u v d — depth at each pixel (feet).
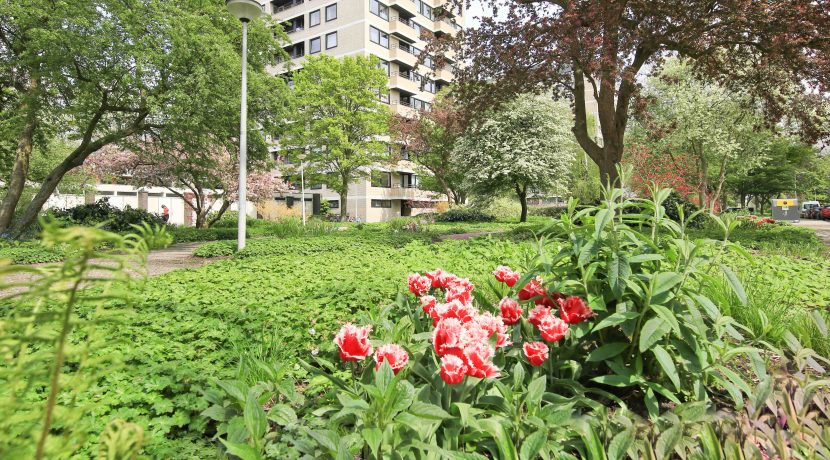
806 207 153.28
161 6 45.62
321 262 29.71
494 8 45.98
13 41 49.37
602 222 7.74
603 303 7.93
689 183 90.27
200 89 45.03
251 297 18.11
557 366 8.34
